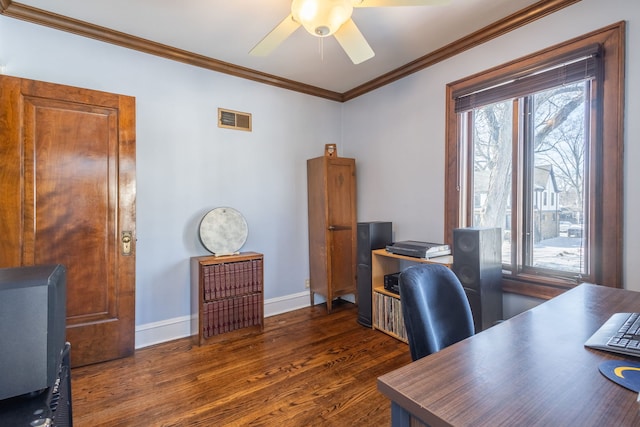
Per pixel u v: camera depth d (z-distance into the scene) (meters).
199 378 2.05
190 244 2.77
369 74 3.13
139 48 2.50
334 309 3.41
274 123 3.25
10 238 1.99
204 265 2.53
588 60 1.88
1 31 2.05
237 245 2.85
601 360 0.85
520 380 0.76
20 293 0.75
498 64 2.31
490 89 2.36
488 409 0.65
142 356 2.36
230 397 1.85
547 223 2.14
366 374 2.08
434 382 0.76
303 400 1.81
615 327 1.04
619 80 1.78
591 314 1.21
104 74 2.38
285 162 3.33
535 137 2.19
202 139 2.82
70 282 2.17
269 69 3.00
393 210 3.15
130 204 2.36
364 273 2.92
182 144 2.72
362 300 2.95
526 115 2.22
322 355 2.36
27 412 0.74
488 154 2.46
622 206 1.79
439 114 2.71
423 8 2.07
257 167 3.14
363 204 3.49
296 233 3.42
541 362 0.85
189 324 2.75
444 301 1.28
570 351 0.91
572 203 2.01
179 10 2.10
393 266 3.00
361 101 3.50
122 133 2.34
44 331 0.78
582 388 0.73
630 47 1.75
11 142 2.00
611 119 1.81
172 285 2.68
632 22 1.74
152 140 2.58
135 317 2.49
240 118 3.03
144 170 2.55
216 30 2.34
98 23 2.24
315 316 3.20
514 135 2.27
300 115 3.44
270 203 3.23
